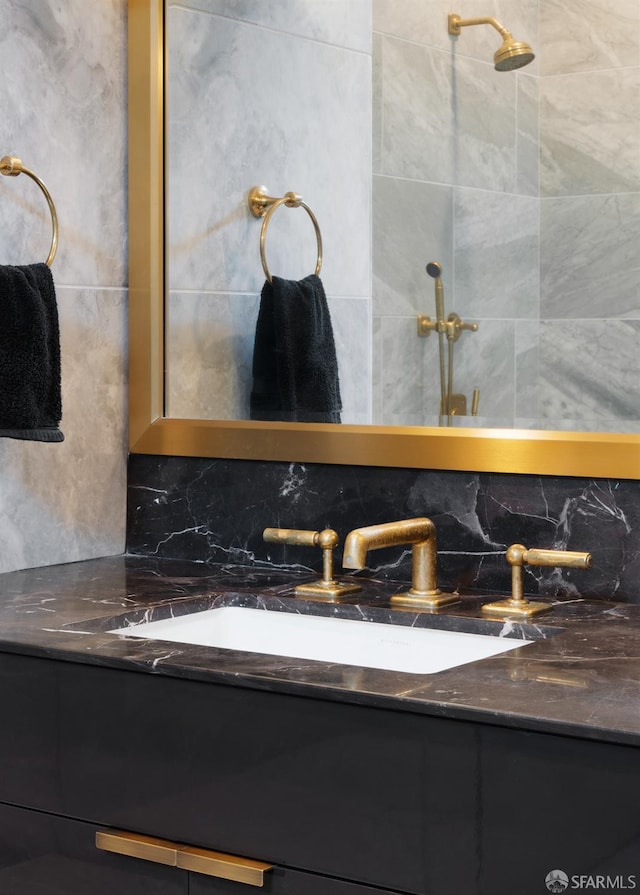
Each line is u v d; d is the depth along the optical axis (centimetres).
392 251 182
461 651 157
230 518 201
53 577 188
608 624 152
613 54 162
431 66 177
